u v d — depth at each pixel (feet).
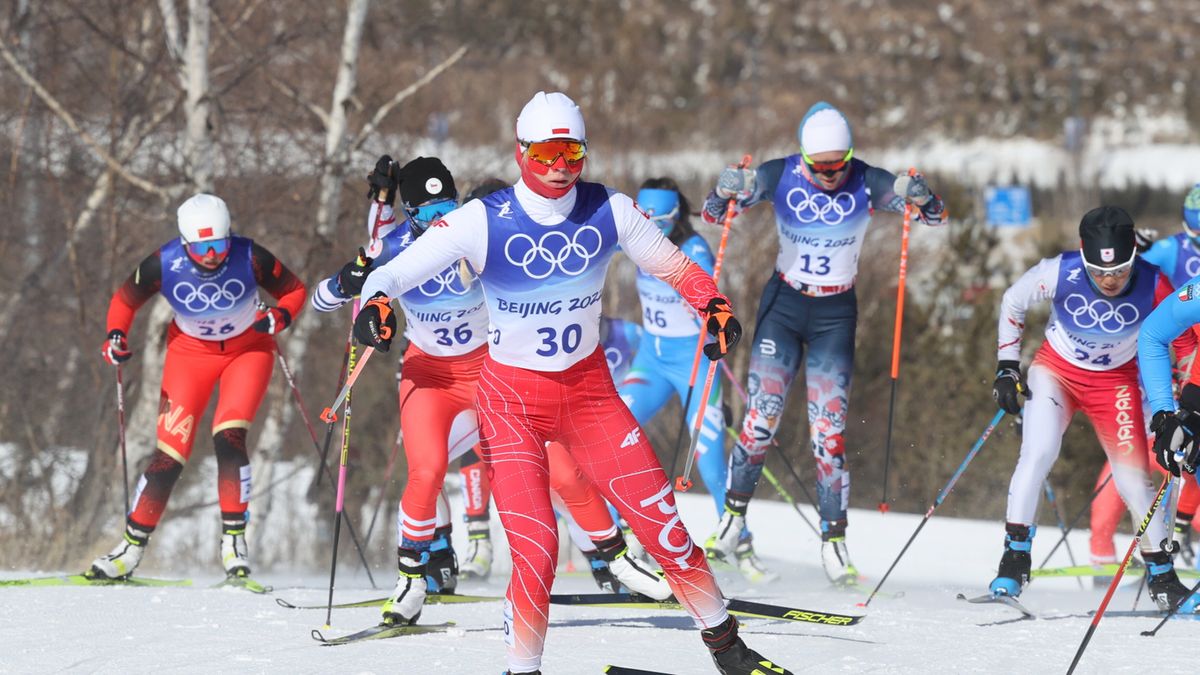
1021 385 56.54
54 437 139.33
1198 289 45.42
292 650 43.37
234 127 128.26
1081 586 80.18
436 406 52.06
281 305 65.05
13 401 136.46
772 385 66.44
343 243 127.54
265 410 147.13
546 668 40.19
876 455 185.98
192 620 49.60
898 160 553.64
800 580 75.72
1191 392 46.83
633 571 51.55
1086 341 55.77
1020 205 280.72
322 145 126.31
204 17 112.78
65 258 135.23
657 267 36.35
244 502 64.13
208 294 63.36
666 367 76.43
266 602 55.93
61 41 132.26
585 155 34.86
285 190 126.41
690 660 41.52
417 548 48.65
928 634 46.88
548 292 35.73
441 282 51.34
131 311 65.00
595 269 35.94
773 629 48.06
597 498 51.16
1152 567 55.42
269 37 132.67
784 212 64.85
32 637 45.68
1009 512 55.21
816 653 42.60
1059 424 56.29
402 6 146.10
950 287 204.13
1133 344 55.57
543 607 35.86
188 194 114.11
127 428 118.93
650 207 73.41
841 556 66.08
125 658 41.81
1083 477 173.58
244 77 125.18
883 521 117.08
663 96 440.86
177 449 64.75
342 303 53.06
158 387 113.29
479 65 233.76
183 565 104.63
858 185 64.18
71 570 95.61
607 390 36.81
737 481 69.41
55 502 120.06
